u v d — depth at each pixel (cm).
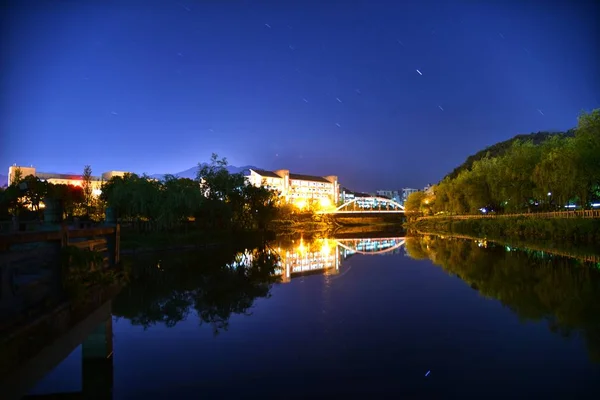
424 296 1778
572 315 1416
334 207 14562
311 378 930
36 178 4778
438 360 1028
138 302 1852
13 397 509
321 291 1973
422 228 9288
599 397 824
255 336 1255
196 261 3375
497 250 3628
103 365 975
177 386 900
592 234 3744
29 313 566
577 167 3875
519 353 1070
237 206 5862
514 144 5556
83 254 701
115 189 4250
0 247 502
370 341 1184
